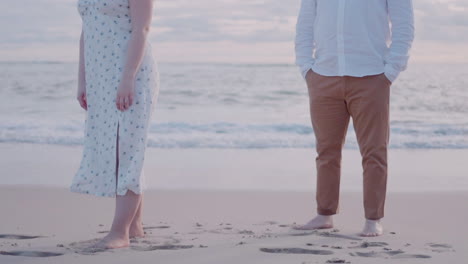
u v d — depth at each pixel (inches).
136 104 122.3
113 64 123.3
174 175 251.0
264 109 552.1
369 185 143.3
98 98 124.7
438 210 181.6
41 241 130.8
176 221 160.7
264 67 773.3
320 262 113.1
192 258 115.0
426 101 574.2
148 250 121.6
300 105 578.6
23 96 603.2
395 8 139.7
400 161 303.3
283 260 114.6
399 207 186.1
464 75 680.4
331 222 152.6
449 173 266.7
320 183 151.0
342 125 148.3
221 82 701.9
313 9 148.8
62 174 251.4
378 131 142.3
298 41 150.7
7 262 110.3
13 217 162.2
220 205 188.5
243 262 112.8
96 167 124.5
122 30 123.7
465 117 492.1
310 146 351.6
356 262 114.0
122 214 124.1
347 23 141.0
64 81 681.6
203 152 323.6
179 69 764.6
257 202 194.5
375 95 140.6
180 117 491.8
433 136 395.9
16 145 342.0
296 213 176.7
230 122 443.5
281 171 265.6
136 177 121.6
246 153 322.7
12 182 231.1
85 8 125.7
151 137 369.1
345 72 141.7
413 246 130.1
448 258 119.0
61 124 429.1
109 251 119.5
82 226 150.5
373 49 140.6
